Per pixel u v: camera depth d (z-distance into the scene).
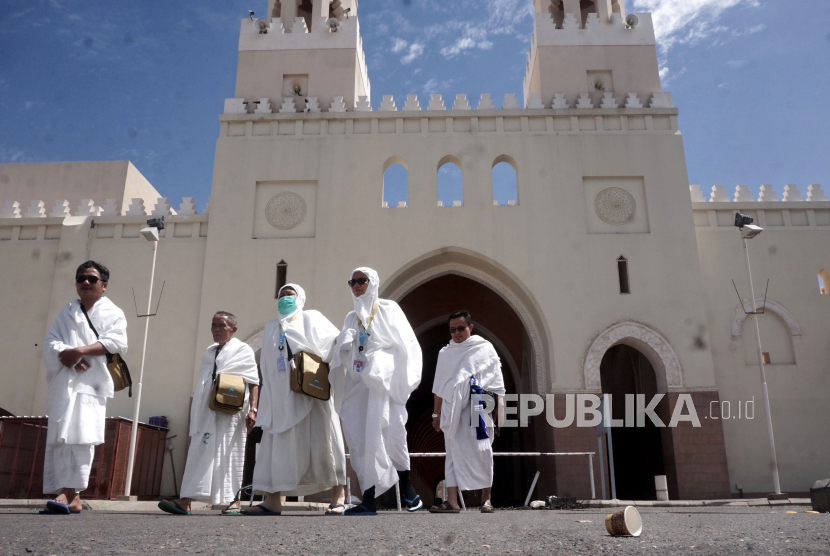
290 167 15.73
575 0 18.69
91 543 2.43
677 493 13.59
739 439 14.58
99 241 15.99
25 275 16.05
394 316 5.61
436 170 15.66
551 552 2.21
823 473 14.46
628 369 18.20
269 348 5.58
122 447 11.98
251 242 15.23
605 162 15.70
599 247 15.11
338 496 5.68
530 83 18.75
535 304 14.78
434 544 2.48
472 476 5.89
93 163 19.62
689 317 14.66
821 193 16.48
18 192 19.39
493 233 15.21
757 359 15.14
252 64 17.06
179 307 15.32
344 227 15.25
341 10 19.16
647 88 16.73
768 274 15.72
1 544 2.34
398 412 5.45
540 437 15.19
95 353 4.94
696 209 16.14
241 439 5.83
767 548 2.24
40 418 10.91
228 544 2.47
